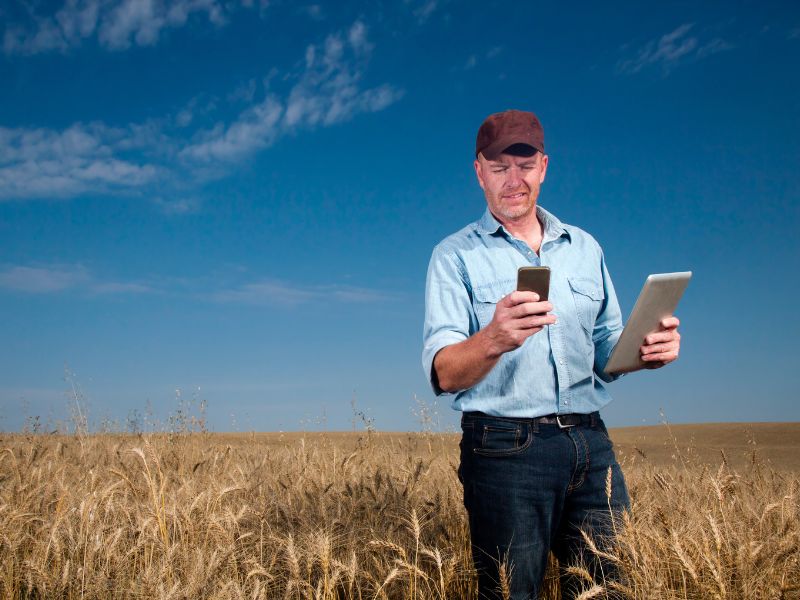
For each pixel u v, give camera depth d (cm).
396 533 396
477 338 246
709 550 269
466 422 282
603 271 320
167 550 343
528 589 270
